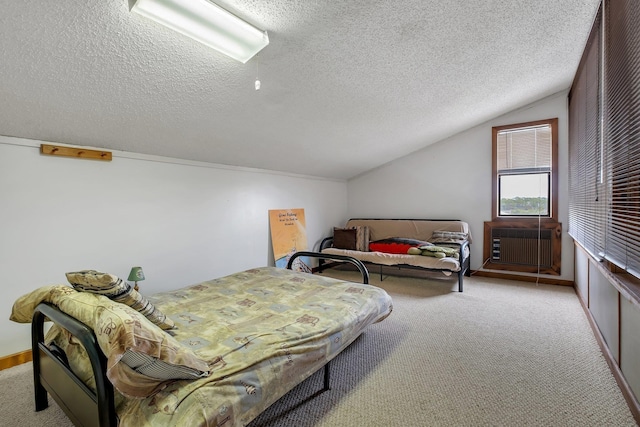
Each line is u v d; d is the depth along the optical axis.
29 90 1.64
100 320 1.00
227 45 1.59
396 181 4.98
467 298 3.28
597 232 2.17
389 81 2.45
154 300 1.98
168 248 2.86
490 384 1.73
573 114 3.28
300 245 4.39
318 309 1.85
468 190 4.37
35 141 2.05
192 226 3.06
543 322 2.61
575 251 3.56
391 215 5.05
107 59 1.55
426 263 3.66
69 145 2.21
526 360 1.99
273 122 2.75
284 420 1.45
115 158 2.48
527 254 3.96
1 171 1.93
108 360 0.90
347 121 3.09
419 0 1.62
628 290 1.45
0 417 1.49
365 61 2.10
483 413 1.49
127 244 2.56
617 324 1.78
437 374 1.84
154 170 2.75
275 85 2.18
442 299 3.25
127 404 1.05
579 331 2.43
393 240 4.39
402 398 1.61
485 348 2.16
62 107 1.85
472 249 4.35
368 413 1.50
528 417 1.46
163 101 2.04
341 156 4.18
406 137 4.01
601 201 2.04
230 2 1.39
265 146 3.23
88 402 1.11
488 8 1.80
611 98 1.79
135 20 1.36
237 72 1.93
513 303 3.11
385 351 2.13
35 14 1.23
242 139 2.93
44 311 1.27
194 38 1.49
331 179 5.14
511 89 3.21
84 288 1.28
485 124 4.21
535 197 3.93
